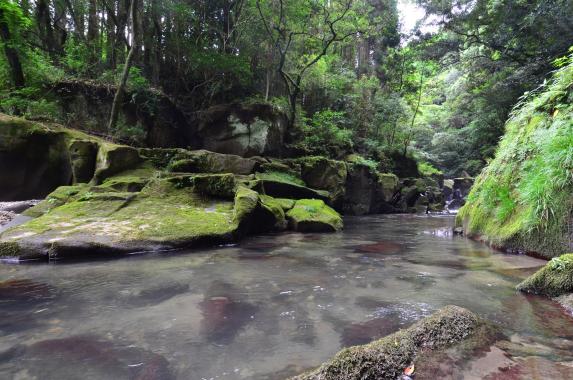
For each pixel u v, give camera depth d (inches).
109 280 141.9
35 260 176.4
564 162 177.0
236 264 173.5
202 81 546.6
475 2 603.8
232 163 394.0
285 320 100.0
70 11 500.4
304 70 597.6
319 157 518.3
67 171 339.9
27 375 69.6
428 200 710.5
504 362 72.1
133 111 448.1
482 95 685.9
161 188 282.7
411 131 784.3
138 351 80.4
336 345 83.7
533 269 159.0
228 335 89.4
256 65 599.5
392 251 215.0
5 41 376.2
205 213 259.3
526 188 196.7
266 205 313.1
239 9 545.0
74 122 410.3
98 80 444.5
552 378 65.4
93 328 93.9
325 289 131.3
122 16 515.5
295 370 71.9
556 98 225.6
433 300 117.5
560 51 513.0
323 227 317.4
